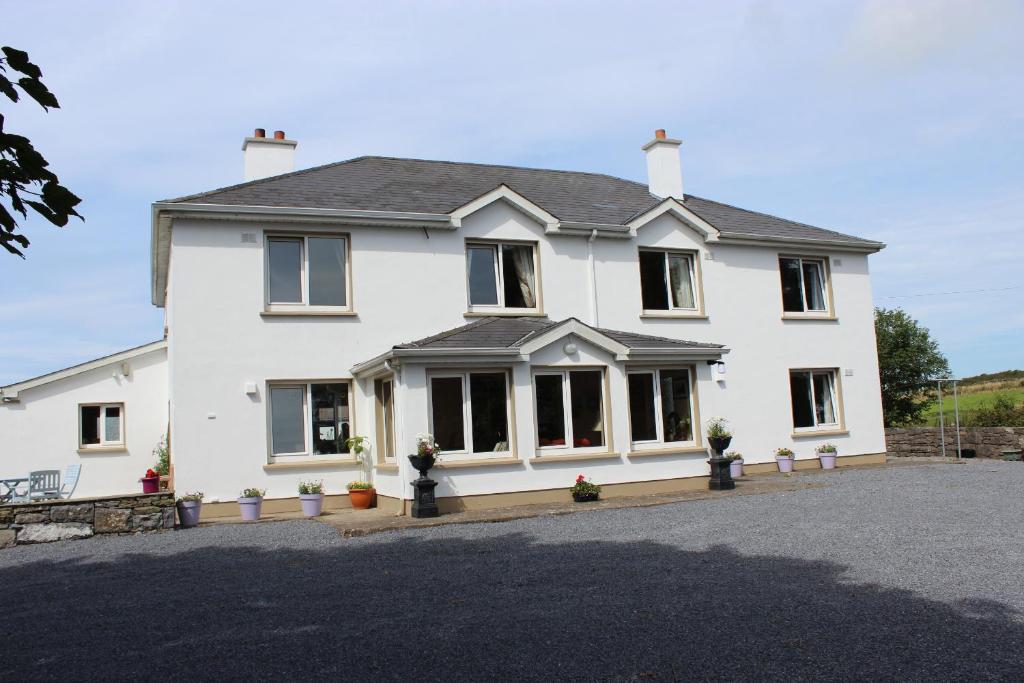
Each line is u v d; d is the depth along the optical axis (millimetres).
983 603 7168
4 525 12516
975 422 27844
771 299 21141
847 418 21750
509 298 18172
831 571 8594
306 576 9281
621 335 17172
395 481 14797
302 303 16516
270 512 15688
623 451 15922
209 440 15398
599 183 22734
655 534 11242
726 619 6867
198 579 9359
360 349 16688
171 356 15719
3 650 6719
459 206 17578
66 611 8031
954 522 11484
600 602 7570
